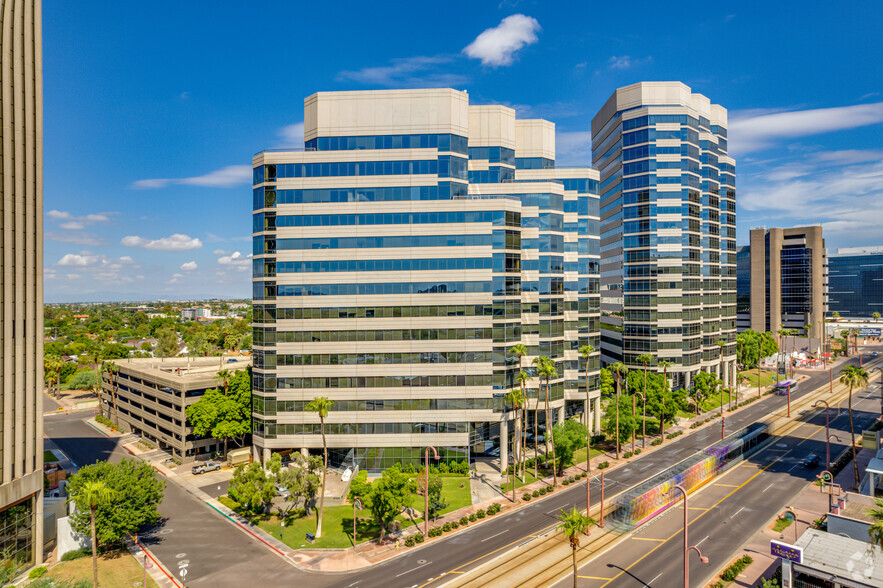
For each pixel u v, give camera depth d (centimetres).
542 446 9706
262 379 8344
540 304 9575
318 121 8575
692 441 10025
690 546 5928
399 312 8350
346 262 8375
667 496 7094
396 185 8431
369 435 8312
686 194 12744
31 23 5762
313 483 6650
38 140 5819
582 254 10344
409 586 5109
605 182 14800
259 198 8506
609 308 14362
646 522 6600
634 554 5753
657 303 12744
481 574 5331
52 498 6375
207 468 8662
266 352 8325
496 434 9069
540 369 8231
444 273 8369
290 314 8331
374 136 8544
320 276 8362
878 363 18838
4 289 5272
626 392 10981
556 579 5219
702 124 13588
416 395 8319
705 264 13438
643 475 8194
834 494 7288
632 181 13112
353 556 5738
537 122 10262
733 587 5044
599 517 6744
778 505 7062
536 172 10244
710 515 6788
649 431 10731
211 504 7244
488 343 8338
